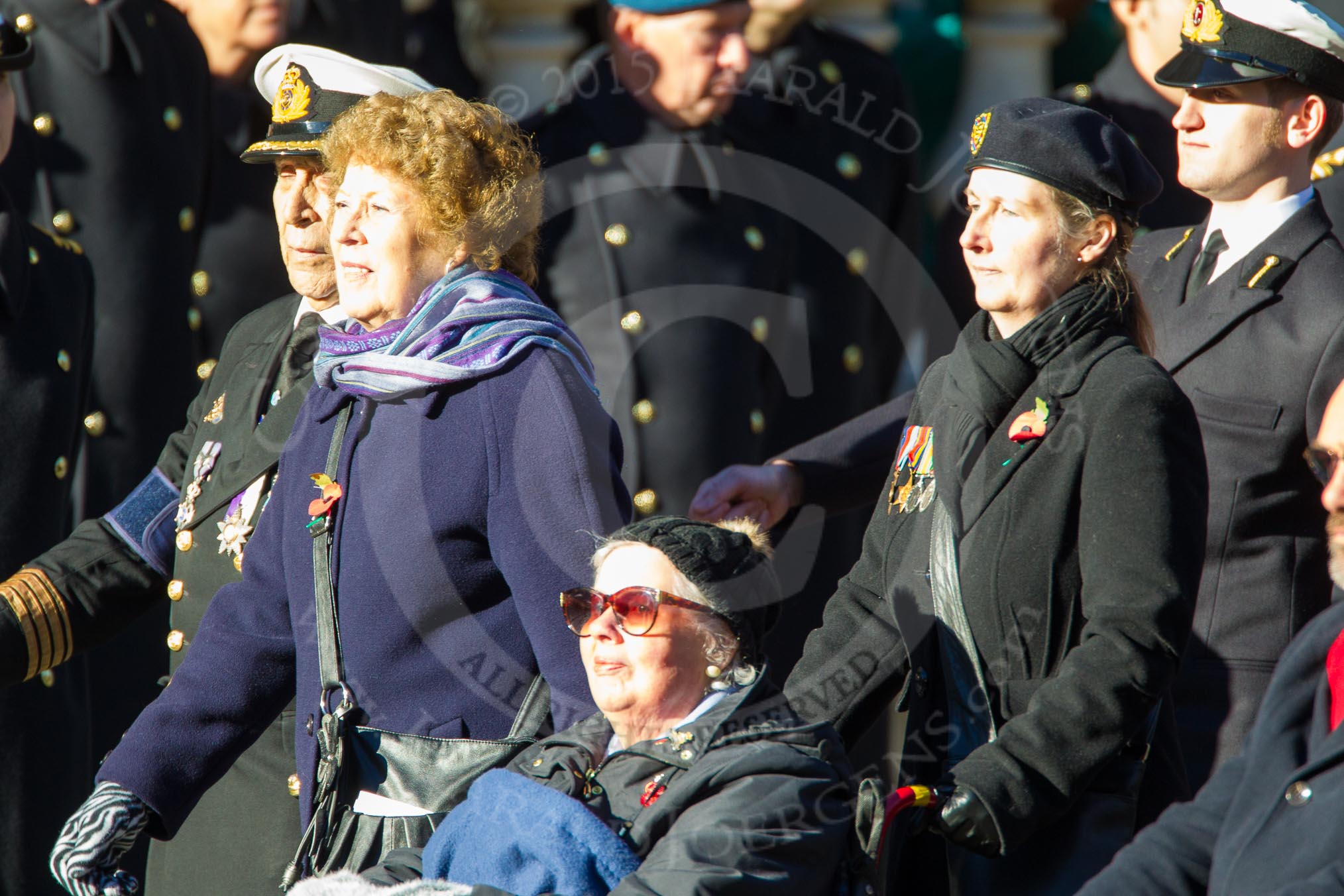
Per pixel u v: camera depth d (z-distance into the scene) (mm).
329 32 17188
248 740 10594
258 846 11156
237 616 10672
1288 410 11750
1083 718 8984
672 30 13523
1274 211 12297
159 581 12180
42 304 14039
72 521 15766
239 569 11266
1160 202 16172
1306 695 8414
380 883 9133
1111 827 9398
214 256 16828
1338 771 7930
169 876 11547
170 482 12266
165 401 16250
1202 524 9312
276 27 16688
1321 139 12266
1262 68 11953
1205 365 12117
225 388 11945
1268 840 8016
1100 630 9094
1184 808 8773
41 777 14156
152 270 16062
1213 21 12258
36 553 13805
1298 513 11820
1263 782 8242
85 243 15867
